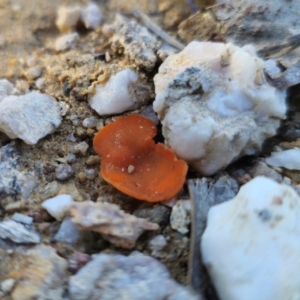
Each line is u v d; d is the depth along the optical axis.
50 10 0.17
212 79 0.12
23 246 0.11
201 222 0.11
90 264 0.11
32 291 0.10
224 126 0.12
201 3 0.16
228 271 0.10
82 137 0.13
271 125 0.13
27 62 0.16
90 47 0.16
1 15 0.17
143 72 0.14
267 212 0.11
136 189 0.12
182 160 0.12
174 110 0.12
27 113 0.13
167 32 0.16
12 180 0.12
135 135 0.13
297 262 0.10
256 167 0.13
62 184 0.13
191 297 0.10
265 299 0.10
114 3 0.17
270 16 0.15
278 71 0.13
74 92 0.14
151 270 0.11
